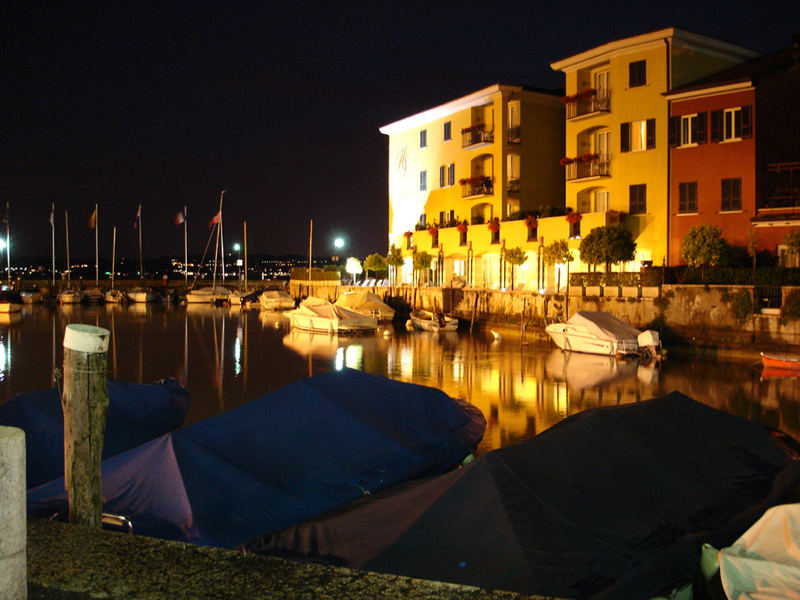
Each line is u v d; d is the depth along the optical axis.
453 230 56.91
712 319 33.62
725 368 30.02
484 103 55.34
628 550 7.03
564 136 55.69
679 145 40.56
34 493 8.79
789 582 6.47
